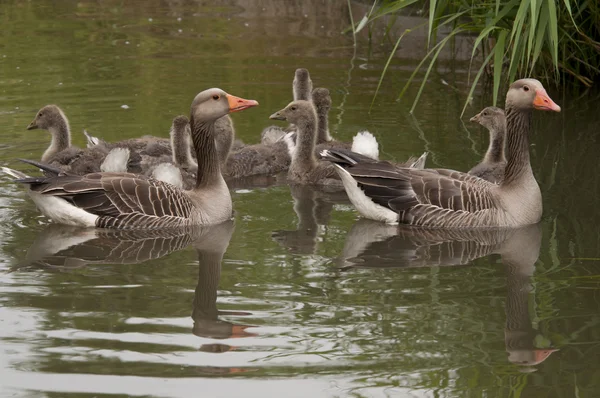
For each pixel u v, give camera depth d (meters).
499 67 18.11
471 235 14.75
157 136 19.83
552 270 12.95
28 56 26.52
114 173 15.12
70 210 14.75
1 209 15.64
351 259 13.45
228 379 9.52
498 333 10.77
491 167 17.25
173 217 14.88
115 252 13.61
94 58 26.41
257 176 19.00
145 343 10.34
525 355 10.18
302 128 18.28
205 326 10.79
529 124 15.22
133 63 25.92
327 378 9.60
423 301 11.74
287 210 16.28
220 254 13.61
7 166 18.12
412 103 22.69
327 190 17.78
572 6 21.38
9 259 13.16
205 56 26.78
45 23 31.02
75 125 20.53
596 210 15.62
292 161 18.64
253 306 11.48
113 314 11.14
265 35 29.56
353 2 32.31
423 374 9.71
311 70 25.36
